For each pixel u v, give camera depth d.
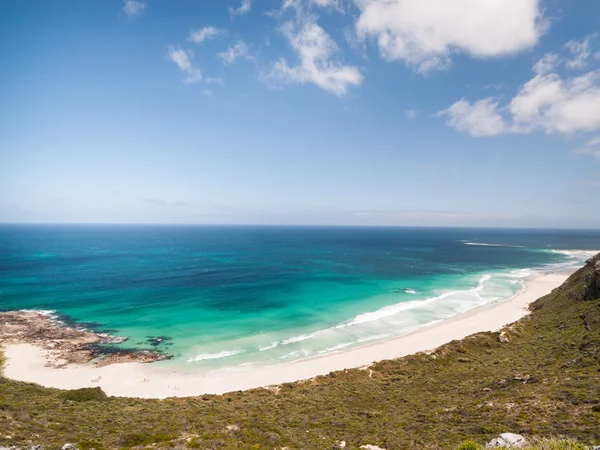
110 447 16.75
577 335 34.06
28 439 16.03
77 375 36.16
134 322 54.06
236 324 53.72
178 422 21.44
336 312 60.75
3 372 36.19
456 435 17.31
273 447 17.70
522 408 19.58
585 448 12.25
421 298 71.31
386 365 37.47
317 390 30.98
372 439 18.44
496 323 53.66
